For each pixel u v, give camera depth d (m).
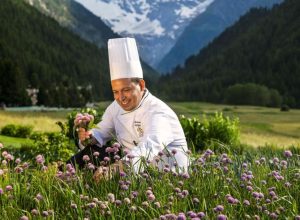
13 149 13.41
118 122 4.86
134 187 3.60
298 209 3.44
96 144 4.88
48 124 52.94
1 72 167.62
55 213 3.25
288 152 4.51
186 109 198.25
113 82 4.61
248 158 5.57
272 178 4.12
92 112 13.09
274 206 3.40
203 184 3.74
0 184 3.78
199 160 4.29
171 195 3.40
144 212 3.04
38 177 3.94
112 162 4.59
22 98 171.25
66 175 3.85
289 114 190.75
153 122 4.46
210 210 3.21
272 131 101.56
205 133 20.88
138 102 4.64
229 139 21.48
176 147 4.54
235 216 3.19
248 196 3.62
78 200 3.27
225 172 4.11
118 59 4.51
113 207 3.17
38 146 12.52
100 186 3.77
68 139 13.57
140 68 4.62
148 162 4.04
